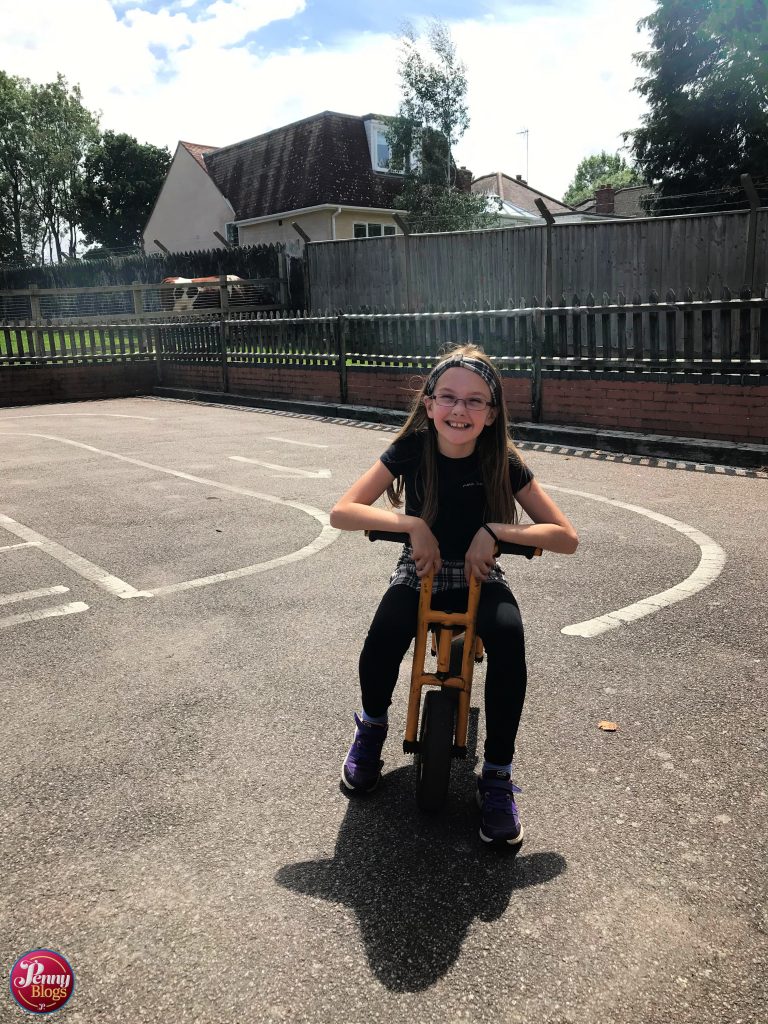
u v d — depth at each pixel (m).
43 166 67.06
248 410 14.27
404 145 30.94
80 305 25.94
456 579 2.66
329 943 2.09
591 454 9.26
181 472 8.50
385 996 1.92
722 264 13.59
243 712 3.33
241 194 37.62
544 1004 1.89
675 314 9.11
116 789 2.79
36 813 2.66
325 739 3.12
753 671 3.63
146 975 1.99
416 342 12.02
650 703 3.36
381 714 2.71
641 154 29.52
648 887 2.29
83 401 16.66
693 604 4.46
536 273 16.19
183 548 5.70
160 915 2.19
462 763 2.99
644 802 2.69
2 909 2.22
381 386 12.66
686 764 2.91
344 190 33.53
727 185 27.44
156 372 17.56
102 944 2.09
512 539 2.52
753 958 2.03
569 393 10.23
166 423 12.66
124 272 30.62
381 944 2.08
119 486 7.83
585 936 2.11
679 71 28.12
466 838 2.53
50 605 4.60
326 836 2.54
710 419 8.98
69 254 70.25
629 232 14.64
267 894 2.27
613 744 3.05
